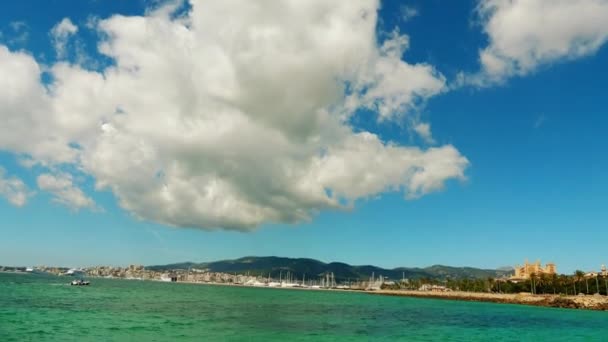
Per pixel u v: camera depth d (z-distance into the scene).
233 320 94.38
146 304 134.12
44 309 100.88
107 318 87.19
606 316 145.00
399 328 93.19
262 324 88.88
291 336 72.25
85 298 148.50
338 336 75.00
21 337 59.97
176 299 172.12
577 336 87.69
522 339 81.19
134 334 66.31
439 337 80.12
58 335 62.41
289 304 173.38
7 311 93.06
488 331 93.19
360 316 122.88
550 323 114.88
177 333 69.44
